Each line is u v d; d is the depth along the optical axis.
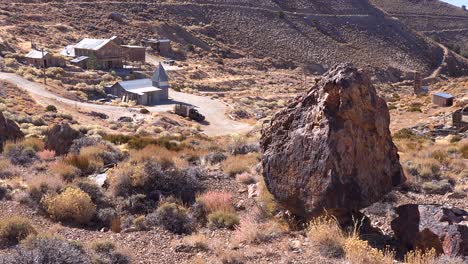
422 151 26.06
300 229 14.02
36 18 169.12
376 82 190.38
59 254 11.57
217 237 14.59
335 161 13.02
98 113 80.62
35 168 22.53
